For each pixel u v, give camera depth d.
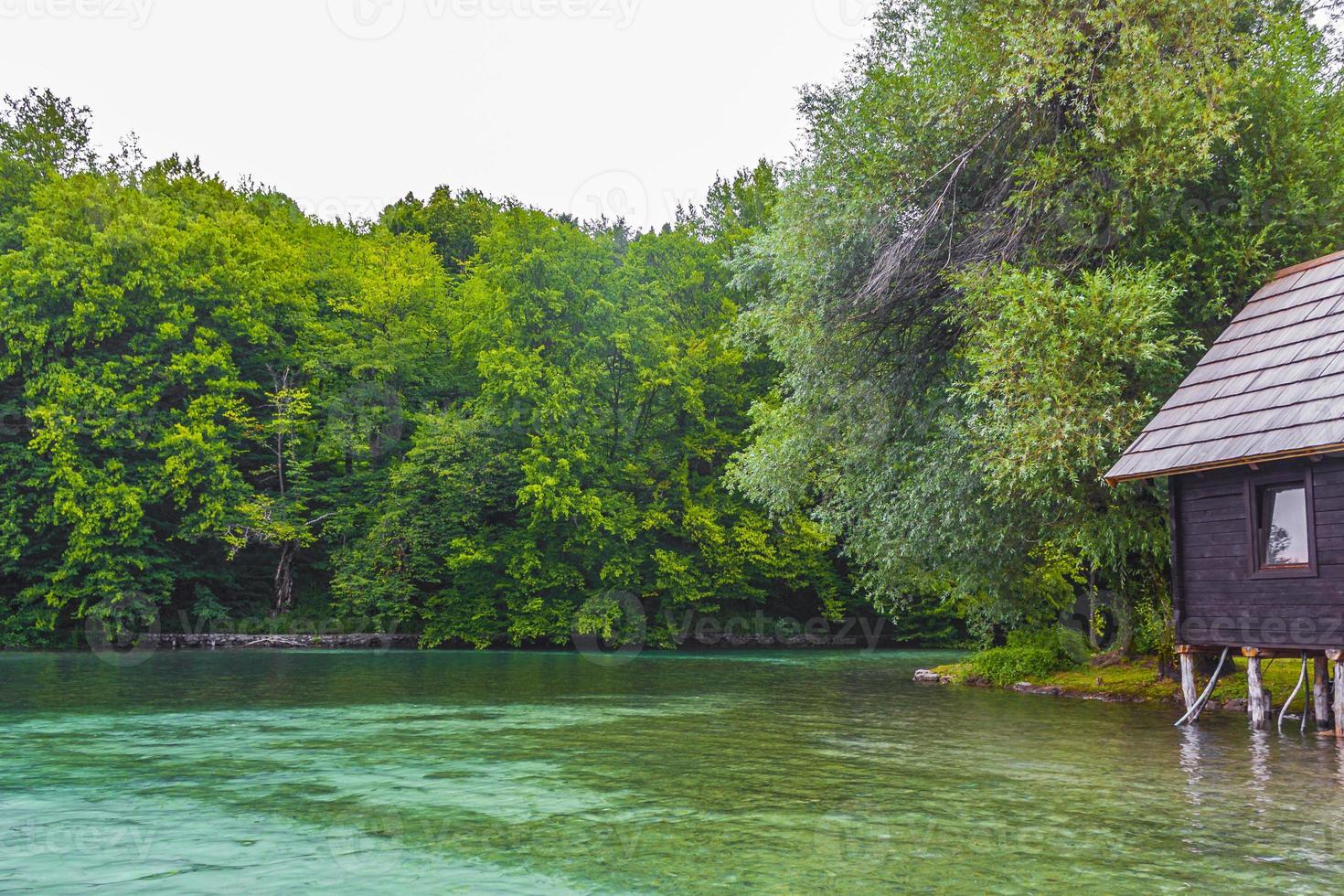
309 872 6.39
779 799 8.79
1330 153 16.00
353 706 16.80
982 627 23.11
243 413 37.75
